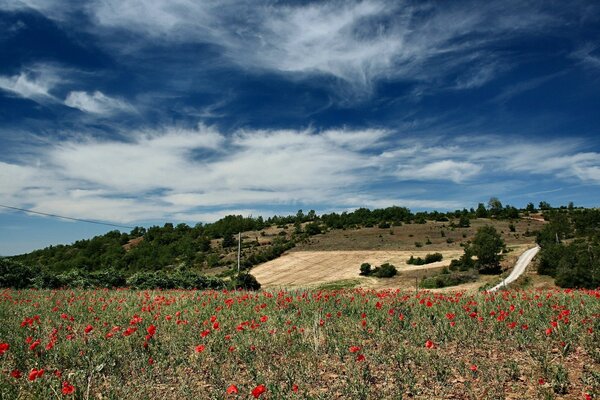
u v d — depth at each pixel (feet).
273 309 38.45
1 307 40.40
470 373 20.88
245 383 20.08
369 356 23.79
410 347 25.61
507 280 166.50
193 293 52.80
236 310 38.27
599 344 24.56
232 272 239.71
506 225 382.42
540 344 25.49
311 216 515.09
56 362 22.11
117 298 49.57
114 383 18.61
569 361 22.62
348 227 399.65
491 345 26.45
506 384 19.63
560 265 152.05
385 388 19.38
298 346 26.12
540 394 18.19
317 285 194.49
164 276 107.55
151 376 20.26
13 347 23.91
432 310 36.17
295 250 298.56
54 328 28.91
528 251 244.42
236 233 419.54
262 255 272.10
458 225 380.99
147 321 32.42
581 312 32.99
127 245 374.22
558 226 268.41
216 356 24.08
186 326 30.71
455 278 181.68
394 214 453.99
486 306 37.29
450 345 26.78
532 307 35.91
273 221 518.37
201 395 18.42
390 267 209.46
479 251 202.18
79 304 42.47
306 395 17.90
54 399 16.39
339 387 19.47
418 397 18.40
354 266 238.48
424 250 278.46
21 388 17.94
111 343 25.32
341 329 30.58
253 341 26.68
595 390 18.12
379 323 31.50
